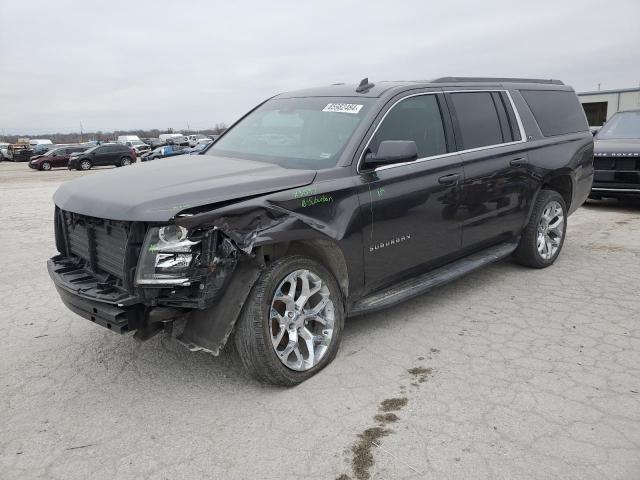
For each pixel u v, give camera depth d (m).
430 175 4.40
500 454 2.80
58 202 3.76
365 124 4.09
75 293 3.32
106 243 3.35
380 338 4.27
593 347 4.04
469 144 4.90
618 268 6.05
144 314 3.17
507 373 3.66
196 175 3.62
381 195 4.00
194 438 3.02
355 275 3.92
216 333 3.21
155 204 3.07
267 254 3.50
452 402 3.31
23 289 5.74
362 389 3.49
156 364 3.93
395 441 2.93
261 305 3.29
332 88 4.89
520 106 5.63
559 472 2.66
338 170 3.82
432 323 4.55
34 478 2.72
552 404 3.26
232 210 3.16
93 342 4.33
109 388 3.60
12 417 3.27
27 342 4.34
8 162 55.06
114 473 2.74
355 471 2.71
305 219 3.50
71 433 3.10
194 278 3.07
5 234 8.82
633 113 10.46
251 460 2.81
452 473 2.67
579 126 6.46
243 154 4.41
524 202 5.51
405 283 4.49
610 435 2.95
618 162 9.16
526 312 4.76
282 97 5.16
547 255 6.04
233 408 3.31
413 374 3.68
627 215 9.36
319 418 3.18
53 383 3.68
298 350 3.55
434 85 4.78
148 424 3.17
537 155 5.59
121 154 38.75
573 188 6.20
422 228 4.38
